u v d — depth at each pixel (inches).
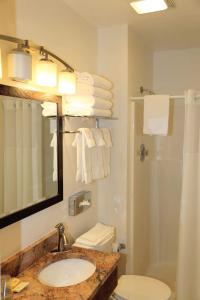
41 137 60.9
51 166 64.3
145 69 106.0
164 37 97.7
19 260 54.6
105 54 88.8
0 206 50.3
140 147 101.3
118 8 73.5
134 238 97.0
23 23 55.2
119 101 88.1
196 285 86.3
